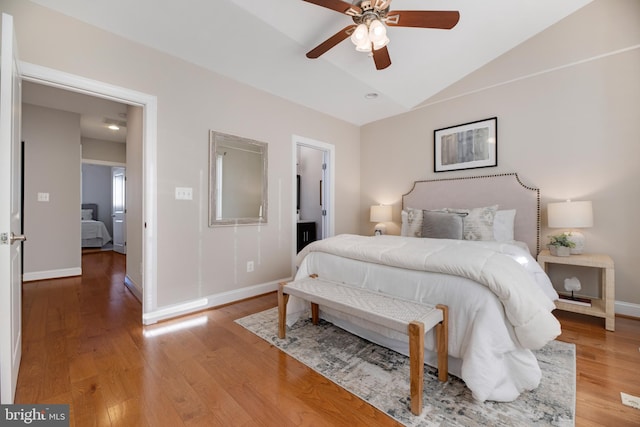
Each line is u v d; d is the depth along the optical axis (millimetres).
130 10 1989
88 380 1614
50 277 3930
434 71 3281
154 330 2309
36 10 1915
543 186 2973
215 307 2875
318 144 4012
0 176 1265
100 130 4777
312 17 2213
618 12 2590
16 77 1529
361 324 2078
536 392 1513
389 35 2633
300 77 3000
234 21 2119
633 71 2539
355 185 4637
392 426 1286
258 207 3264
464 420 1315
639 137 2514
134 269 3289
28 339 2121
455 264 1624
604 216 2664
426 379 1638
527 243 3020
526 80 3066
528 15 2744
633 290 2547
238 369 1744
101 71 2182
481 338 1407
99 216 7496
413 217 3459
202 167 2791
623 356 1891
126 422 1303
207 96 2814
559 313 2713
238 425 1291
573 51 2795
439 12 1756
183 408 1398
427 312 1529
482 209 2959
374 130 4500
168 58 2543
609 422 1293
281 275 3518
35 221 3822
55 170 3951
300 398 1479
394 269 1915
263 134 3309
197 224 2756
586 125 2744
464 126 3500
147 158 2443
